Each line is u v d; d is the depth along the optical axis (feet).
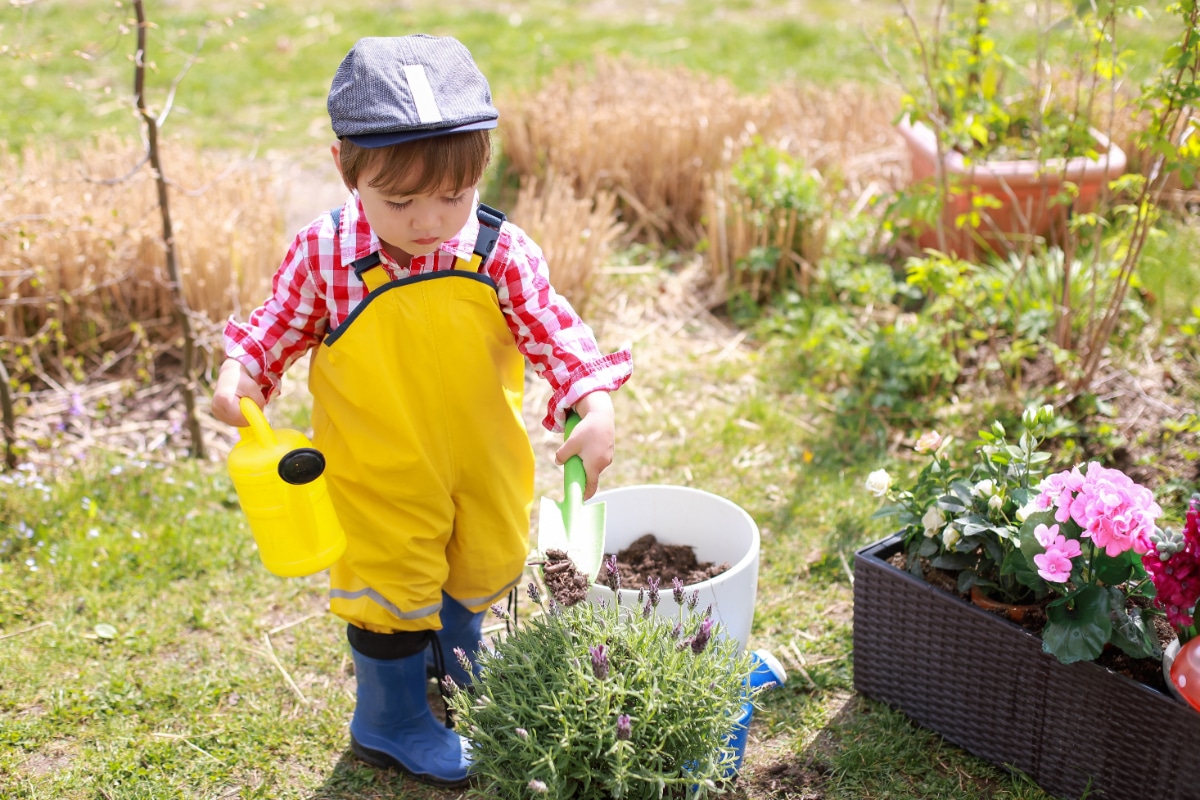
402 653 7.04
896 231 12.58
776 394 12.47
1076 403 11.50
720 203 14.76
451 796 7.23
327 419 6.61
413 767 7.27
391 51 5.74
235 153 19.47
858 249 15.20
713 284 14.99
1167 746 6.26
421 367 6.39
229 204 14.55
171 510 10.40
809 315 13.74
